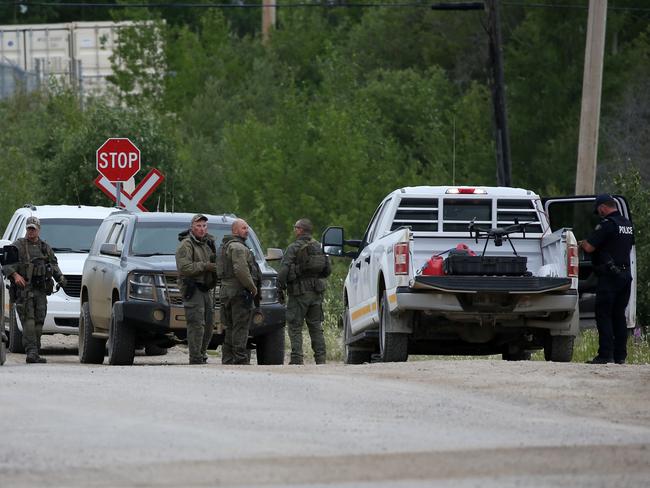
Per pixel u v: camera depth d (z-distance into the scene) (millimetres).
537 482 34594
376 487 33562
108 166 105000
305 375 59062
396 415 46375
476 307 67000
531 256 72562
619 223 71062
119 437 40844
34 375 58812
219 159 182250
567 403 50375
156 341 77938
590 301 75812
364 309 75438
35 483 33969
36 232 80812
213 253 73438
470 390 53719
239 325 73500
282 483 34000
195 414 45844
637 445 40469
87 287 84062
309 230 79125
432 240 72438
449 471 35812
